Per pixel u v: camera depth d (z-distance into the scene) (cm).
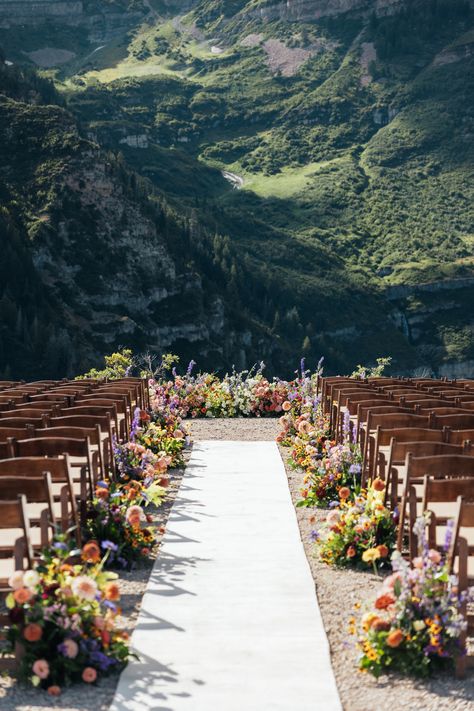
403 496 861
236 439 1878
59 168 16588
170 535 1051
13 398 1461
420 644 667
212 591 843
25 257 14675
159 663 677
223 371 16950
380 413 1222
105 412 1246
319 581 880
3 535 799
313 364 19975
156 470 1250
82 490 952
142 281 16550
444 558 762
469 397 1462
